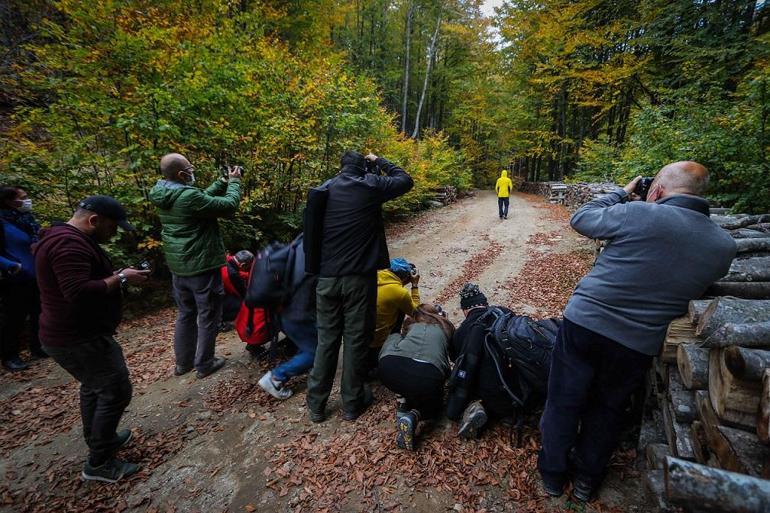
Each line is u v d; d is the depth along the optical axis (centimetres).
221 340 422
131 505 211
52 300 198
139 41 544
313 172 766
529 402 241
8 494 219
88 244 208
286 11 1420
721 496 93
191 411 292
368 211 246
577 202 1342
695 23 990
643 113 746
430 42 2911
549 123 2502
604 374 185
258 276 295
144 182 516
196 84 557
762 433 115
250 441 259
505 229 1062
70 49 555
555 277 625
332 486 219
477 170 3191
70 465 241
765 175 501
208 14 938
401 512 200
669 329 175
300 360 297
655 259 166
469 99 2941
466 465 228
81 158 466
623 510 193
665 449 195
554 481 203
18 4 820
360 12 2661
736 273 206
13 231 346
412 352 251
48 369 357
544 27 1336
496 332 241
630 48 1165
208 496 216
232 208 328
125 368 226
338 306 260
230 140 580
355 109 841
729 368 131
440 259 773
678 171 174
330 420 277
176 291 335
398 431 236
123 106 509
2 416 290
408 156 1266
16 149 455
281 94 683
